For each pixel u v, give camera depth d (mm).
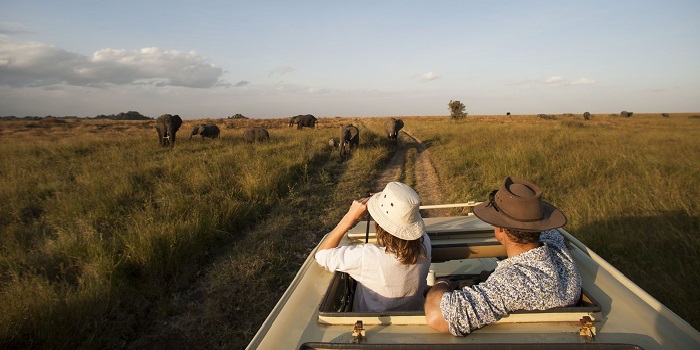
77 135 30016
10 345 3365
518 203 1852
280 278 4676
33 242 5715
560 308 1638
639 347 1399
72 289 4125
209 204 6773
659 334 1543
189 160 11844
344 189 9484
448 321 1575
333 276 2117
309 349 1515
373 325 1682
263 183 8555
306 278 2162
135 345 3582
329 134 24922
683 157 10016
